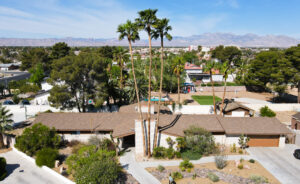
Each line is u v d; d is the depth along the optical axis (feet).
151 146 89.30
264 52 228.63
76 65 122.31
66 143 99.40
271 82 220.02
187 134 91.35
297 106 163.43
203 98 205.57
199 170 75.61
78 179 60.95
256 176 69.46
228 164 80.53
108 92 143.43
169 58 252.21
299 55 153.99
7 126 97.71
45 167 76.18
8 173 73.82
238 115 133.80
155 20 76.84
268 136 97.09
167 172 74.43
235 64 148.15
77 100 131.54
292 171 75.87
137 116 104.94
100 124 100.83
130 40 79.87
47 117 104.88
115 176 63.93
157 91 222.48
